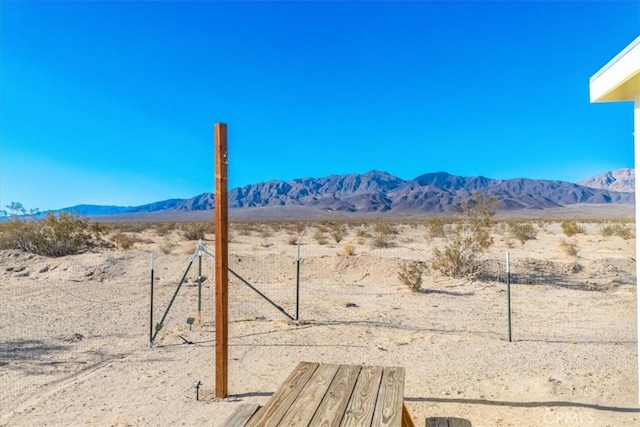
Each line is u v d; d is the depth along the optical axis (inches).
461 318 398.0
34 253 777.6
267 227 2364.7
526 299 480.1
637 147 212.8
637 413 203.3
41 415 206.2
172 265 663.1
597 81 212.5
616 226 1472.7
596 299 474.0
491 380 246.5
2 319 389.1
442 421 159.6
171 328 364.5
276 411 129.4
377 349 306.5
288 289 539.8
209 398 225.0
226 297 224.5
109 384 244.4
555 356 285.9
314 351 302.7
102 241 959.6
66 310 426.6
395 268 637.9
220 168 215.8
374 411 129.2
